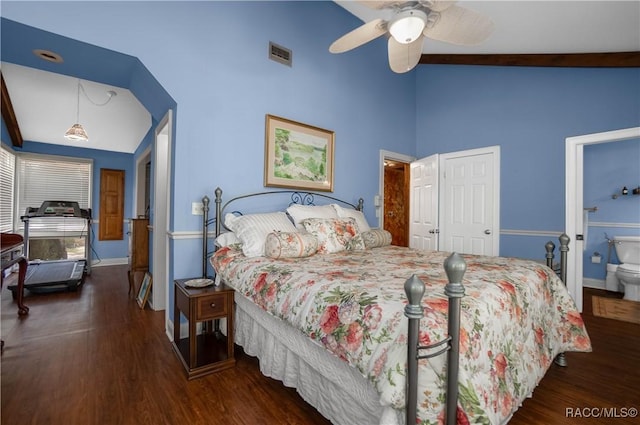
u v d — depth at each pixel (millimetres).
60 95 3768
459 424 961
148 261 3846
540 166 3617
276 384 1809
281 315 1516
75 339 2416
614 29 2764
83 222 5824
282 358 1736
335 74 3584
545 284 1834
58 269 4371
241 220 2418
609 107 3244
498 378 1121
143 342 2373
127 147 5914
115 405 1581
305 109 3273
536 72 3672
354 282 1439
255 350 1983
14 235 2609
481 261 2078
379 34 2180
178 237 2439
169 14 2375
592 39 2984
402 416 1022
